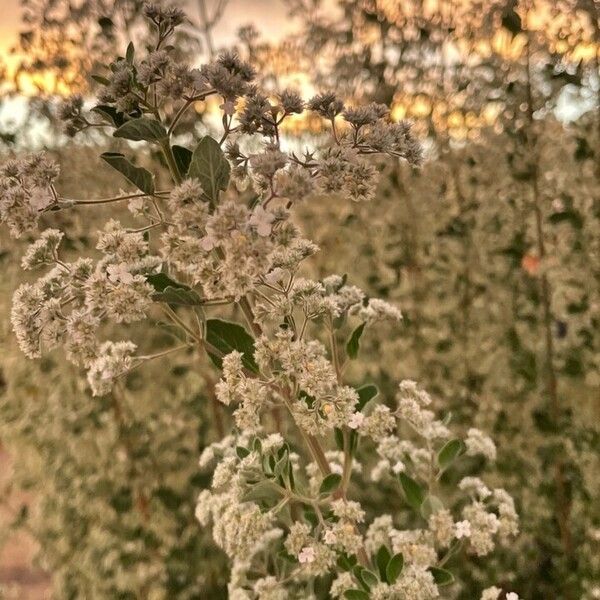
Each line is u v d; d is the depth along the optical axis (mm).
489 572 625
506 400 687
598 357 607
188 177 265
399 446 426
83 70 611
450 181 709
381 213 728
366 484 674
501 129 624
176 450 690
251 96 269
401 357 725
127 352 321
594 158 601
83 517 702
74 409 682
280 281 303
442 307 714
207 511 410
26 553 937
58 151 605
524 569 642
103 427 670
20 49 612
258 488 303
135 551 663
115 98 272
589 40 564
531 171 624
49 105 621
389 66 663
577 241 620
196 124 590
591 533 596
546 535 662
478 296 719
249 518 308
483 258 699
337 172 263
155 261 303
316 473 400
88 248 624
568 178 613
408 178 709
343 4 672
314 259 748
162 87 261
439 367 720
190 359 664
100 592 680
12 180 274
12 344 668
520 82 600
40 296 282
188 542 673
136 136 270
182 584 662
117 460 680
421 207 715
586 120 594
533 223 656
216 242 234
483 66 623
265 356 278
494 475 666
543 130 608
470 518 375
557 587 639
